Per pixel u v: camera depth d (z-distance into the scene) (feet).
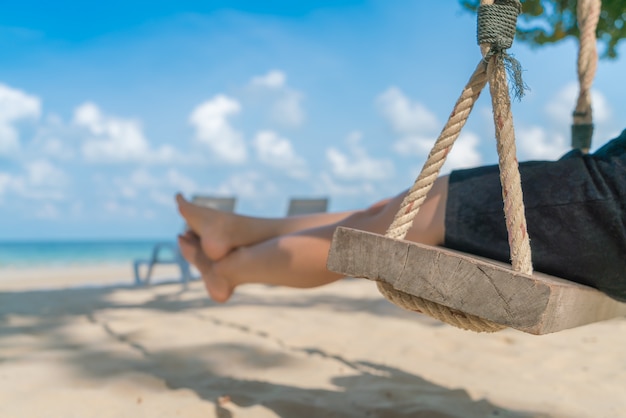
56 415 3.65
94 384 4.30
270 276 3.83
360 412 3.74
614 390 4.30
